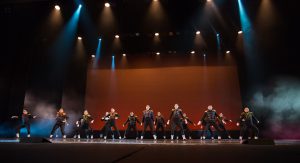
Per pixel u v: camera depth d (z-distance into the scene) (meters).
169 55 15.58
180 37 12.97
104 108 15.48
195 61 15.26
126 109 15.27
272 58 10.28
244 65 13.10
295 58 9.16
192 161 2.42
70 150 3.58
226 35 12.40
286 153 3.07
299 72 9.02
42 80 12.71
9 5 10.98
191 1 10.79
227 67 14.87
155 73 15.51
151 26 11.45
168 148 4.10
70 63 13.58
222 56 15.04
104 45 14.21
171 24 11.33
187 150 3.66
